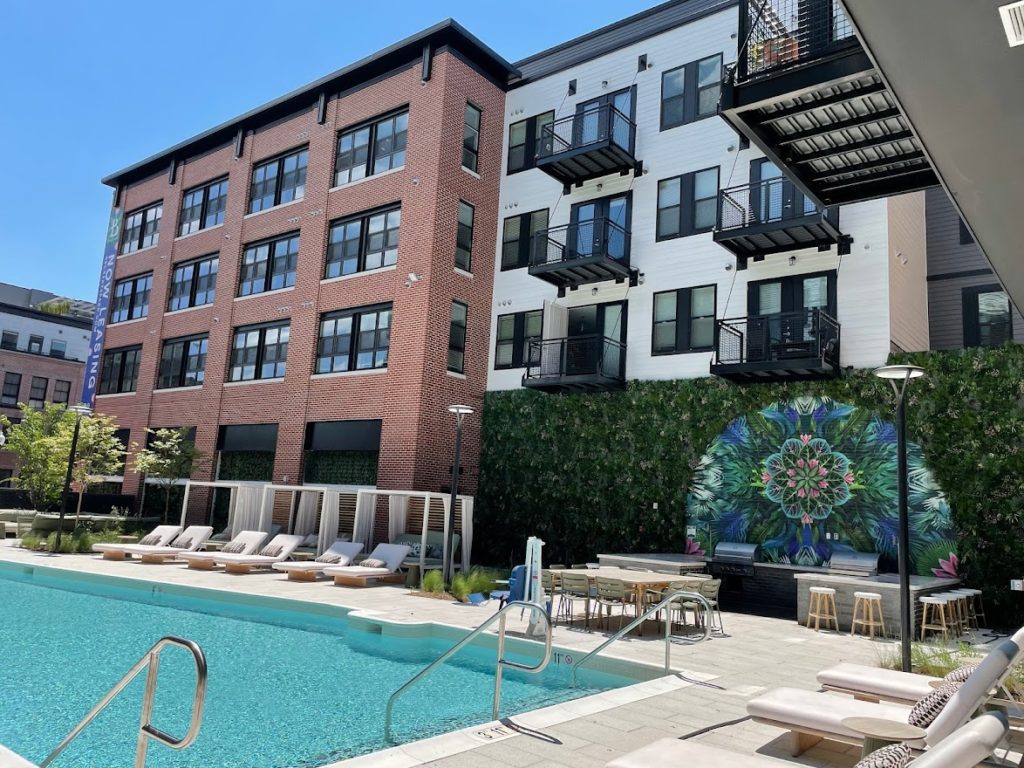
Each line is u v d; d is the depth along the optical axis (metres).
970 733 1.94
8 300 55.31
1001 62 3.78
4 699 7.01
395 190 23.03
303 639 10.66
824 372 16.36
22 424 27.55
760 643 10.88
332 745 5.89
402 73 23.72
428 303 21.44
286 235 26.31
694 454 18.27
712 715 6.43
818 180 8.32
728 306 18.66
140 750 4.06
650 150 20.92
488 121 24.00
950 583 13.70
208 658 9.18
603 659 8.88
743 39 7.31
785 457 16.84
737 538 17.23
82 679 7.89
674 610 13.27
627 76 21.81
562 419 20.91
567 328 21.42
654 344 19.80
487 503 21.95
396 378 21.64
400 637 10.73
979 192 5.23
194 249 29.58
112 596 14.42
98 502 27.72
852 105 7.11
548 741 5.44
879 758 3.06
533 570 10.80
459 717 6.77
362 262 23.58
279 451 24.12
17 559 18.17
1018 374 14.23
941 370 15.08
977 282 18.89
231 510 22.94
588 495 19.92
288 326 25.28
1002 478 14.14
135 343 31.06
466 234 23.00
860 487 15.77
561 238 22.22
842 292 16.98
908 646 8.59
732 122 7.34
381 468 21.38
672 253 19.95
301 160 26.56
